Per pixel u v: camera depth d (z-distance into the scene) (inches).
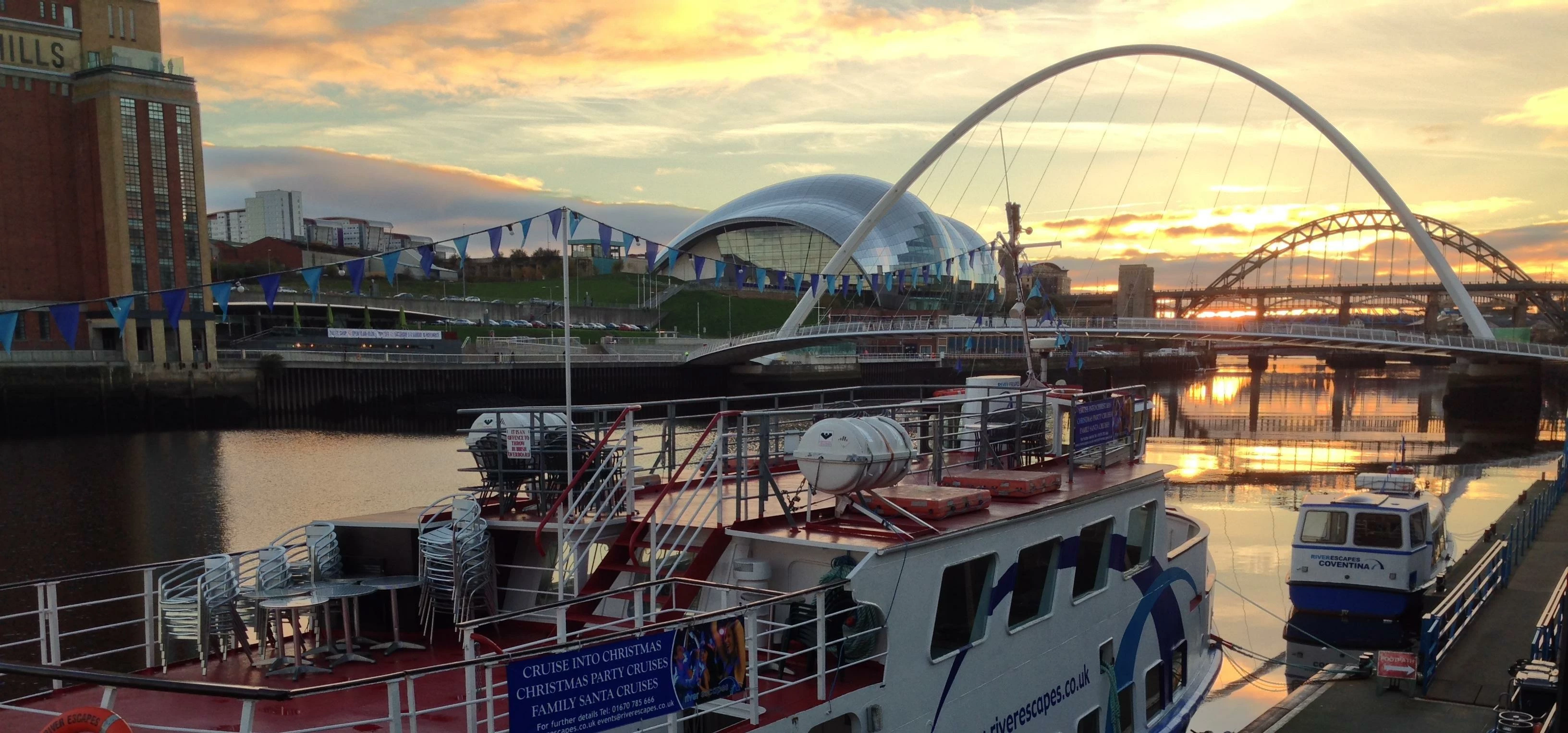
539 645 324.5
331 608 457.4
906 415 600.4
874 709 368.5
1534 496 1728.6
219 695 245.8
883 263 6953.7
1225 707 786.8
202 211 4323.3
